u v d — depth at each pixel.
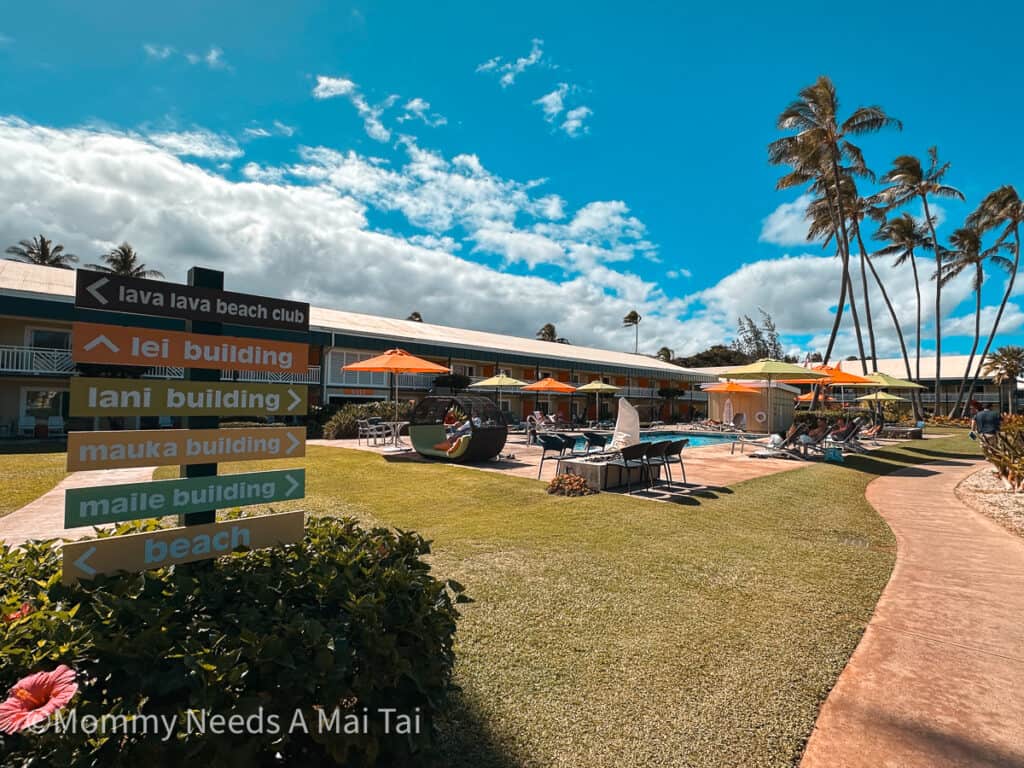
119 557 2.25
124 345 2.44
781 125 24.86
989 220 38.78
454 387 29.69
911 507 8.39
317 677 1.72
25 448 15.09
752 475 10.85
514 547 5.48
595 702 2.74
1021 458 9.90
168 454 2.51
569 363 38.72
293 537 2.81
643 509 7.30
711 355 82.94
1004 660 3.29
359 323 30.89
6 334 19.52
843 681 3.03
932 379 55.59
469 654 3.21
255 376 23.88
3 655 1.56
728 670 3.10
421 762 2.12
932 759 2.35
